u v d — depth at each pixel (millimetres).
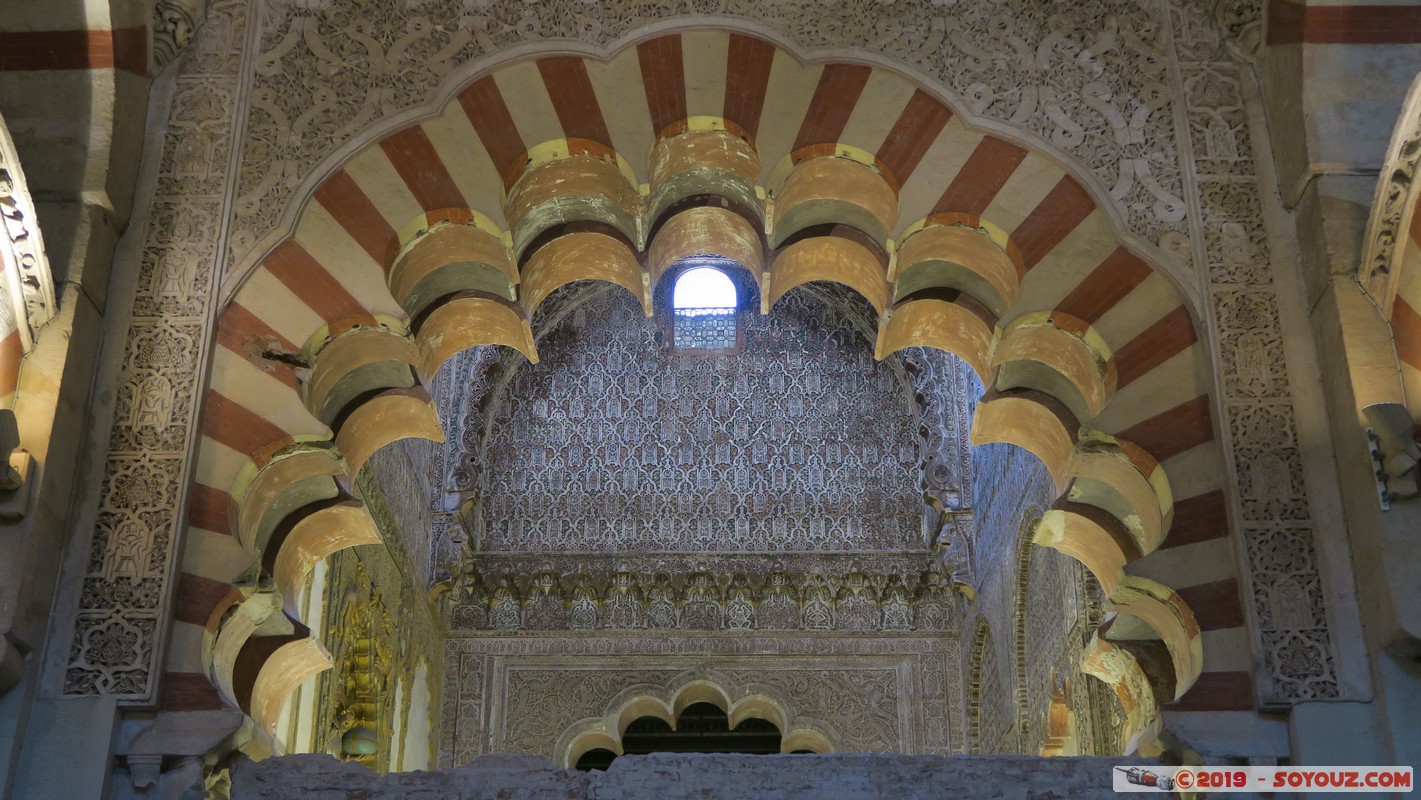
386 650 10898
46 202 5691
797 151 6254
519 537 14016
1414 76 5863
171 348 5746
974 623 13031
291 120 6207
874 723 13281
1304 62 5891
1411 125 5047
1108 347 5938
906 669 13492
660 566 13844
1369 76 5879
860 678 13469
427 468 13086
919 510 14094
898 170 6250
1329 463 5535
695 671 13484
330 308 5984
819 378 14664
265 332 5875
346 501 6207
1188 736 5152
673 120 6316
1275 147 6109
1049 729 10281
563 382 14648
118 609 5258
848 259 6844
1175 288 5949
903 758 5281
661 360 14742
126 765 5051
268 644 5980
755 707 13562
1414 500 5191
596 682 13469
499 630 13664
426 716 12711
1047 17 6449
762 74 6371
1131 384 5844
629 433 14438
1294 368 5730
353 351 6199
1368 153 5797
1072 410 6434
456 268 6539
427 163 6219
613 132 6309
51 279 5371
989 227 6176
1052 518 6391
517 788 5191
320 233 6070
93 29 5820
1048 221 6145
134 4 6016
